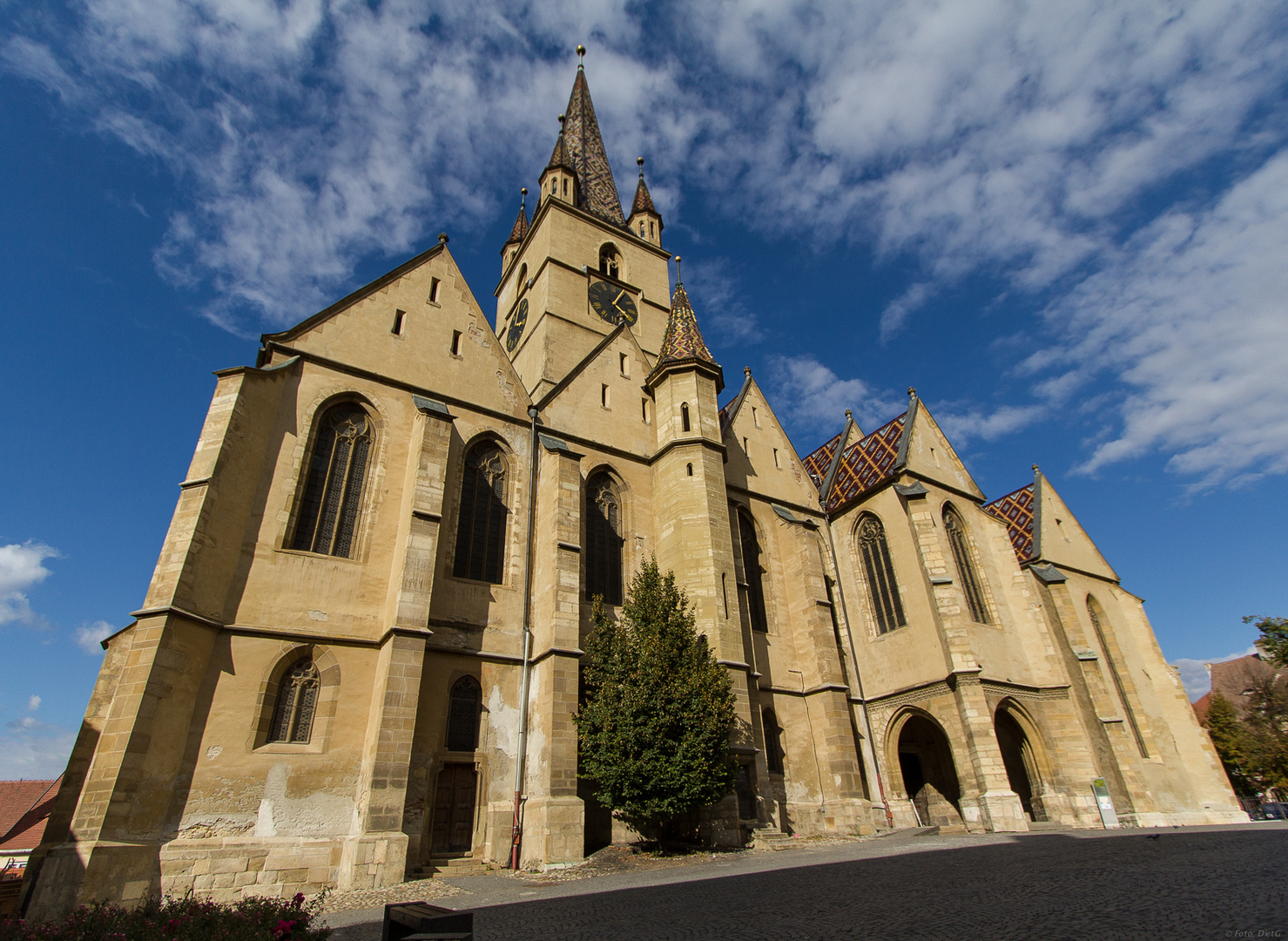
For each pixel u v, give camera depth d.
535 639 26.78
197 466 22.09
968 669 31.61
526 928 11.24
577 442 32.72
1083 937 7.88
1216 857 14.35
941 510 38.69
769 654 33.91
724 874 17.11
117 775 17.39
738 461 38.97
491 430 30.25
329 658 22.91
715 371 35.62
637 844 24.38
